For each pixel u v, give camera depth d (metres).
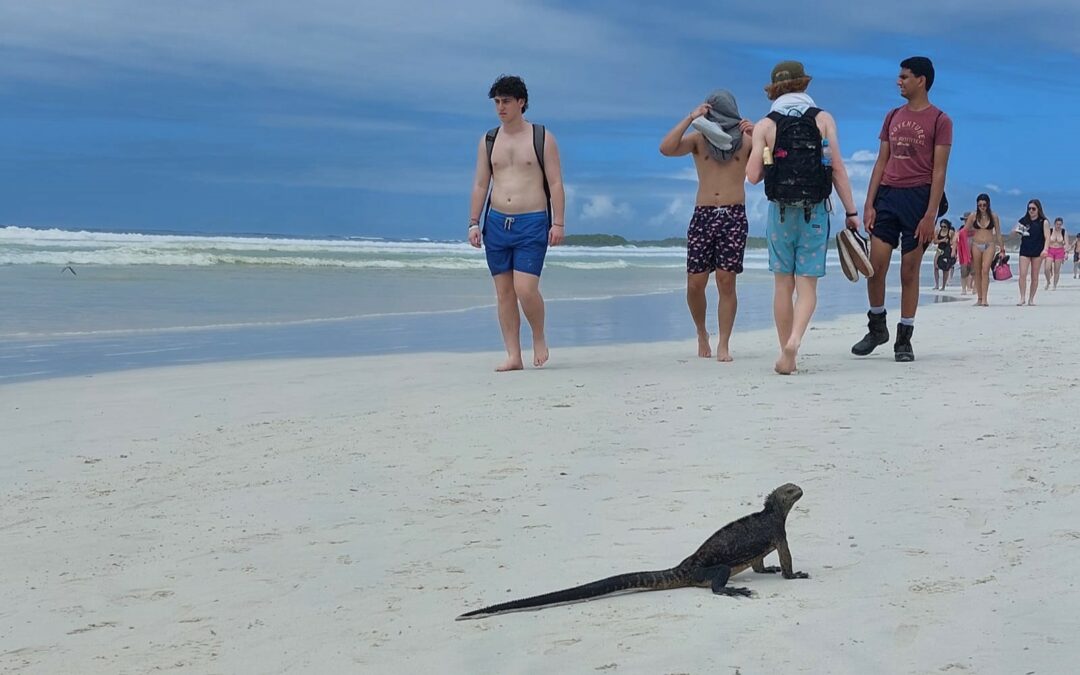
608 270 37.00
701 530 4.42
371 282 24.88
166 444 6.59
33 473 5.87
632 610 3.54
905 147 9.35
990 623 3.24
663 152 10.05
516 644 3.29
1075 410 6.61
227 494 5.34
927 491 4.83
